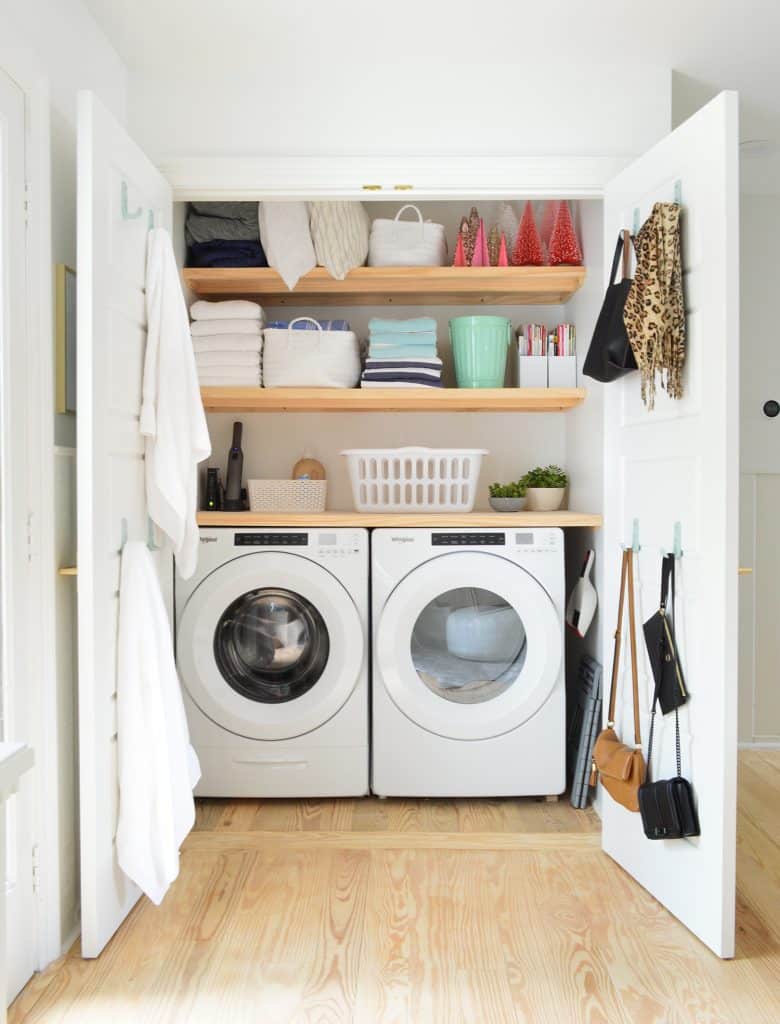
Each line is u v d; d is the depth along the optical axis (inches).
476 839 97.7
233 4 82.7
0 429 65.2
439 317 129.0
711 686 73.2
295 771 107.4
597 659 110.1
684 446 77.8
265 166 96.3
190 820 82.4
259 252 112.6
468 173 96.4
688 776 77.4
